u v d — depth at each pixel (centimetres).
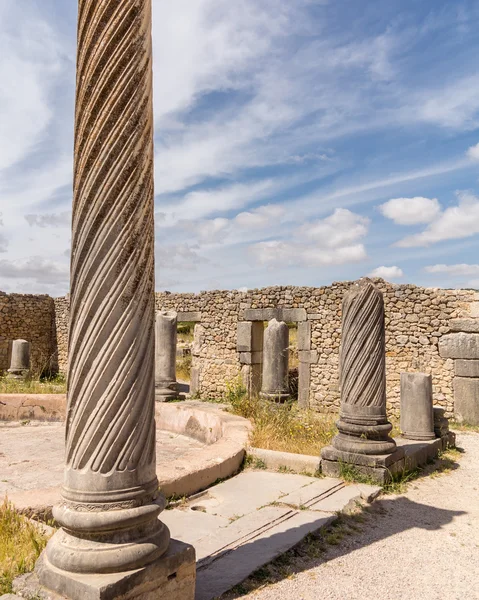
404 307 1293
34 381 1504
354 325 639
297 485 574
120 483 268
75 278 282
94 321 275
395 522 496
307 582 360
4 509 384
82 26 288
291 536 425
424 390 841
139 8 290
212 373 1600
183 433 957
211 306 1622
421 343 1262
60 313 2156
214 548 394
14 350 1725
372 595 349
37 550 320
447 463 770
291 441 768
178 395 1340
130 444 272
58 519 264
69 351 284
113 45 281
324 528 455
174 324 1348
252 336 1529
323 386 1383
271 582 354
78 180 284
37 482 623
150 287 295
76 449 270
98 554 254
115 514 260
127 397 274
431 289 1263
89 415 269
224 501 518
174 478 525
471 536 470
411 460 696
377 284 1336
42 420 1075
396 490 600
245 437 740
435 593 359
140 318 285
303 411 1272
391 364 1295
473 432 1085
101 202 278
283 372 1173
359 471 610
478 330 1189
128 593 251
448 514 530
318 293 1412
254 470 645
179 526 446
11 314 2028
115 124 280
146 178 294
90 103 281
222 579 347
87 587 240
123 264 279
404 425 852
